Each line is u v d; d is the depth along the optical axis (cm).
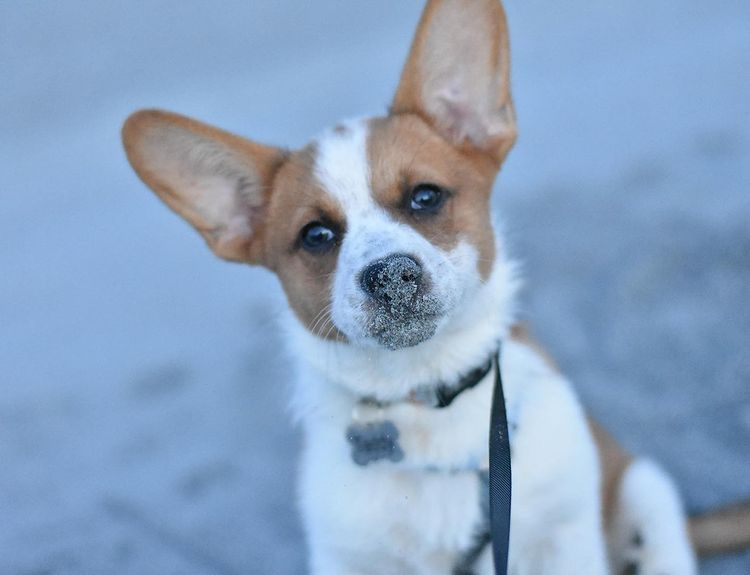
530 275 123
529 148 168
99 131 239
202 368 126
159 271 166
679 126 160
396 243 74
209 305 146
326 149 80
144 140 81
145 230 191
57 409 125
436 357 76
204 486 103
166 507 102
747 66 179
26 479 111
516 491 77
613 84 190
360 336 74
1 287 174
